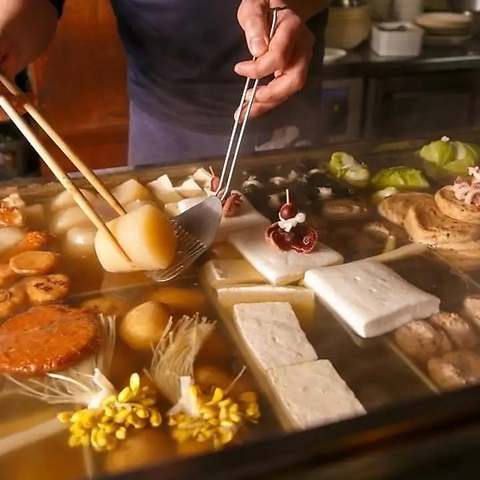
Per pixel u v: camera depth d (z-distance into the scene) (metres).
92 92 2.34
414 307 1.01
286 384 0.87
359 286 1.05
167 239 1.05
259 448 0.71
